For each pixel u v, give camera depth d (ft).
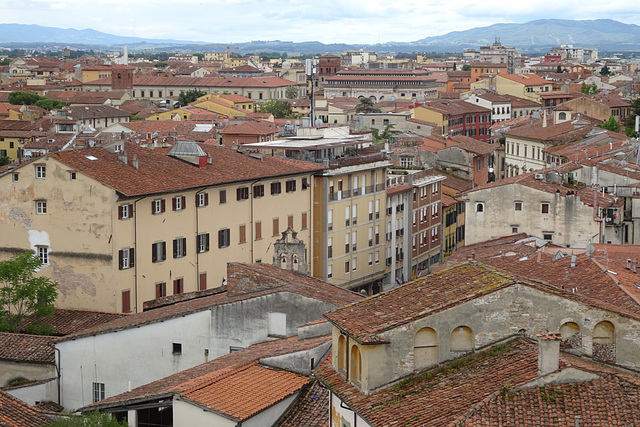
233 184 401.70
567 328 141.38
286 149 477.36
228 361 192.95
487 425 124.06
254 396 172.55
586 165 432.66
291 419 171.22
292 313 210.38
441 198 589.73
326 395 173.99
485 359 139.03
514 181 391.04
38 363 236.63
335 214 469.98
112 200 341.21
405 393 136.98
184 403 170.91
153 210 358.84
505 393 128.98
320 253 462.19
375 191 502.79
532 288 141.49
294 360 182.50
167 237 366.63
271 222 428.97
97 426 166.50
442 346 140.67
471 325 141.18
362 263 495.41
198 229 382.22
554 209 381.60
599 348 140.87
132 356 222.89
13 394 226.99
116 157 369.30
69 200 347.56
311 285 228.43
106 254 343.67
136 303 352.28
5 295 298.15
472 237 391.86
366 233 497.87
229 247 401.29
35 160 350.64
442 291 148.15
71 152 357.82
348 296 227.40
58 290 351.25
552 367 130.21
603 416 123.44
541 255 264.72
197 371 191.31
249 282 227.20
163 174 372.38
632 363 139.85
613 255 274.16
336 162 476.13
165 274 366.02
